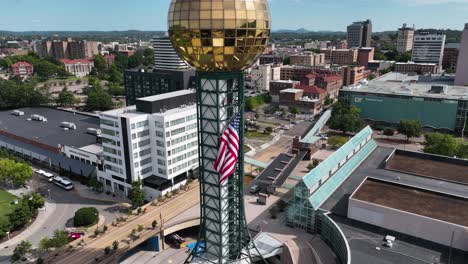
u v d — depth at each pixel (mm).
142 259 88375
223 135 60031
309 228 88375
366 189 86438
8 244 93438
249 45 57500
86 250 86500
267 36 60031
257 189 119500
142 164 117438
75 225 101812
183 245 93500
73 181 133125
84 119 188625
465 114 181375
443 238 69500
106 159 123062
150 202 111312
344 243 68188
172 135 116125
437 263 64062
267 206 108375
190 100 135500
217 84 60281
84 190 125812
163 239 92312
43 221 105312
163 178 119125
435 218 71625
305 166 146000
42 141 152000
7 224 96875
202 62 58625
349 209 80188
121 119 112500
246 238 71250
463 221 70688
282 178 120000
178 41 58469
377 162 113812
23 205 104688
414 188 86188
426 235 71438
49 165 145750
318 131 180625
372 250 68562
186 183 122312
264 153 161625
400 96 196000
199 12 54188
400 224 74125
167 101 123750
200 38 55688
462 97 183250
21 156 158125
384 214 75500
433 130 191000
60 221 105188
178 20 56500
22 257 87000
